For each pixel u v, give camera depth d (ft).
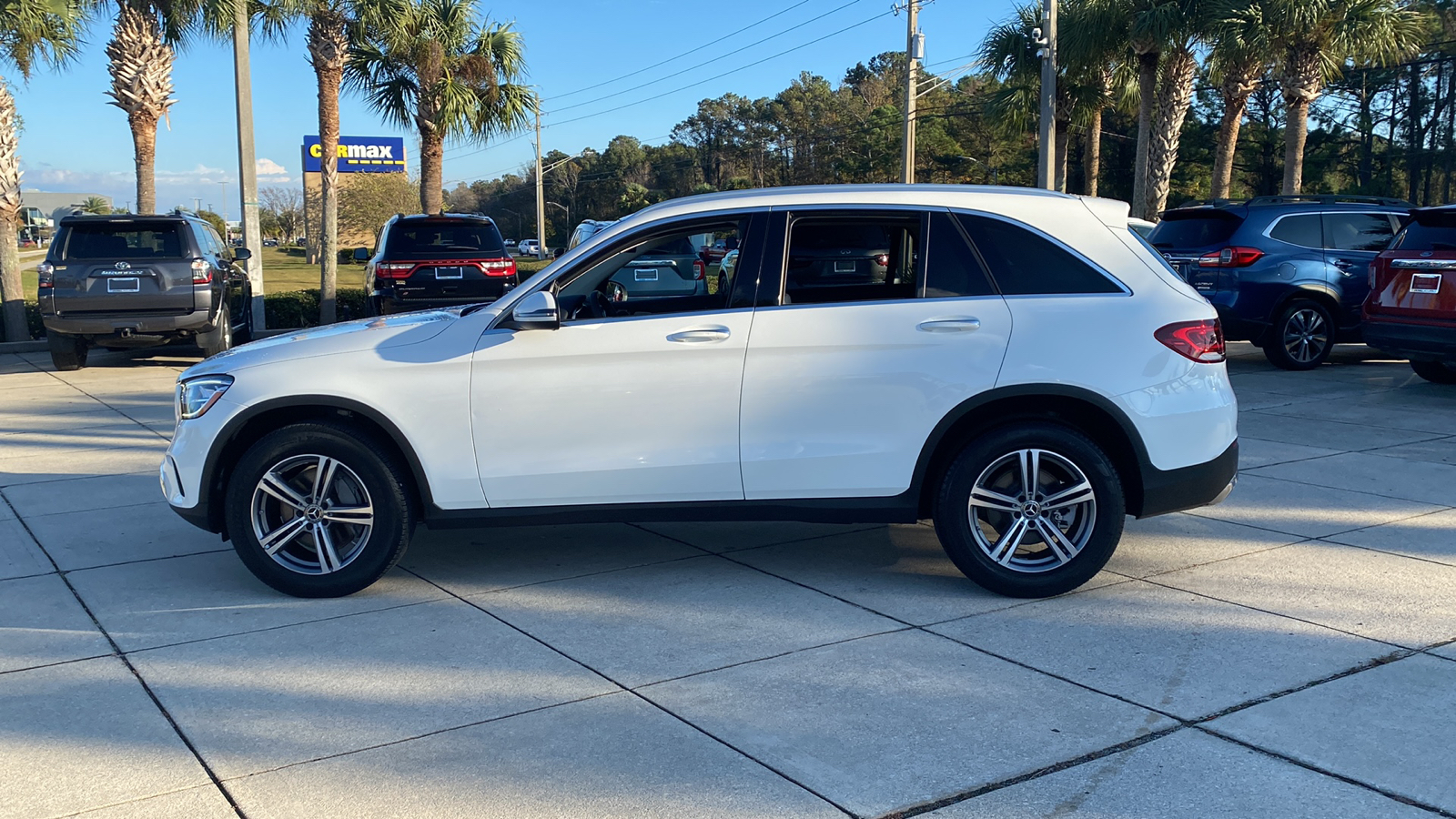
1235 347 47.65
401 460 16.61
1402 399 33.53
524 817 10.18
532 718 12.34
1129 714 12.19
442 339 16.37
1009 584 16.17
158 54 58.13
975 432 16.21
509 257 46.14
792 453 16.15
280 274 155.12
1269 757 11.14
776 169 360.07
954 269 16.26
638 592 16.90
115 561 18.83
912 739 11.68
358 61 77.77
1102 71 90.33
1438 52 136.67
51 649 14.70
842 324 16.02
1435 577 16.97
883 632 14.98
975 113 231.71
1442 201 141.69
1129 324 15.90
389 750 11.59
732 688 13.11
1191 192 165.68
